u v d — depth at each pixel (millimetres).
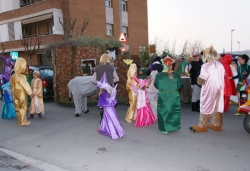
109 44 11172
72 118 8242
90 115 8570
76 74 10109
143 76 9336
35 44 22156
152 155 4910
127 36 29844
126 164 4543
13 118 8695
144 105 6922
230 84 7254
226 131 6277
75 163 4691
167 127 6109
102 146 5531
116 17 27781
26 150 5523
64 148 5520
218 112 6156
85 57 10352
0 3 26391
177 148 5234
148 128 6777
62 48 10172
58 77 10539
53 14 22359
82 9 23781
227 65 7426
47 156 5105
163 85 6102
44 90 11203
